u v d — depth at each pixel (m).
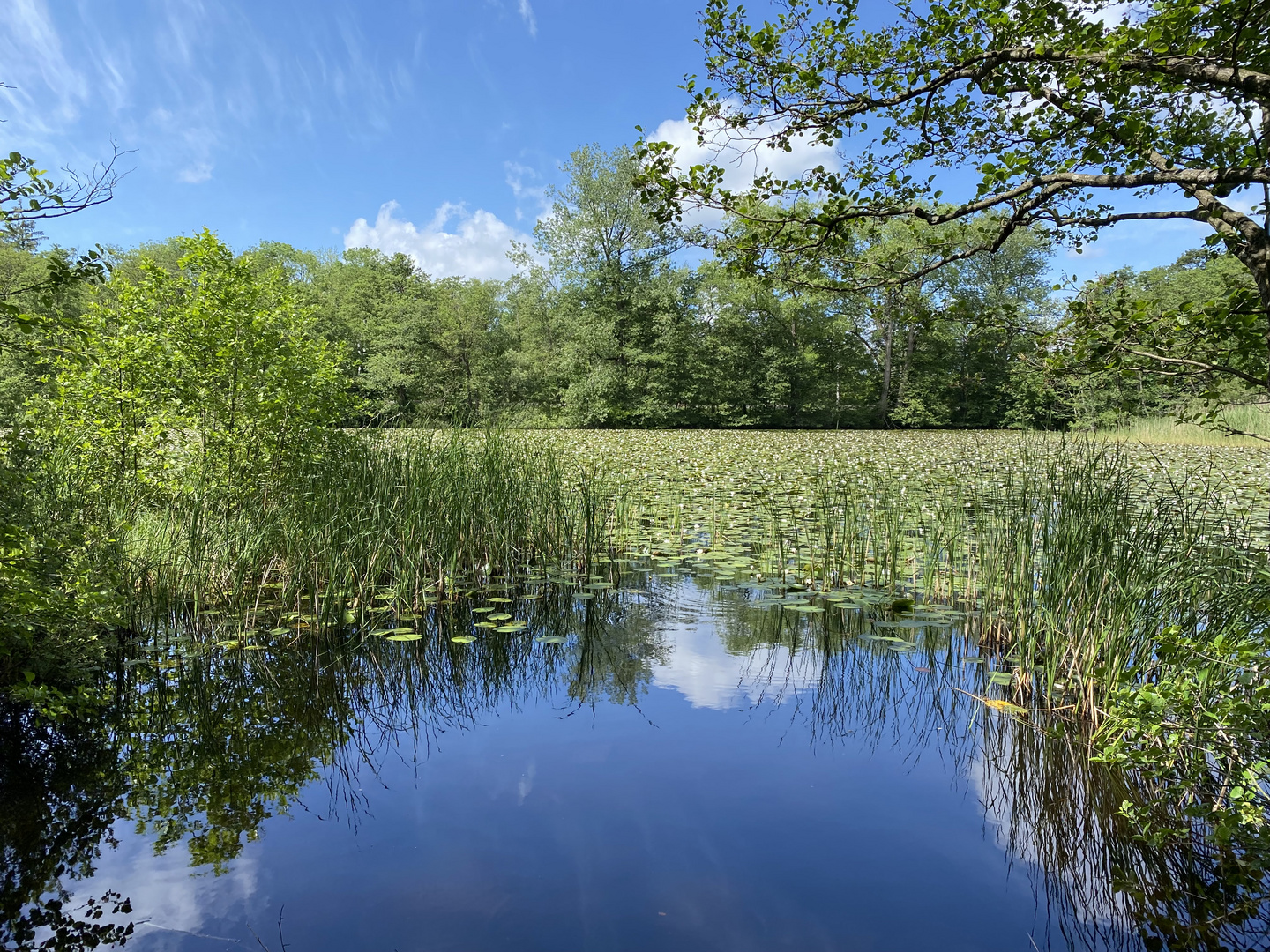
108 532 4.71
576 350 33.38
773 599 6.21
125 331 6.00
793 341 36.72
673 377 34.84
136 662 4.70
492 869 2.63
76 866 2.65
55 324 3.00
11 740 3.69
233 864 2.67
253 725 3.88
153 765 3.45
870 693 4.25
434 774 3.34
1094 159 2.94
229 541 5.82
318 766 3.44
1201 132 3.09
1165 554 4.43
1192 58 2.53
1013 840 2.81
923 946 2.22
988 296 31.67
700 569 7.22
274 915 2.37
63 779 3.31
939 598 6.11
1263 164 2.62
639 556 7.68
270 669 4.65
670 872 2.60
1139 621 3.80
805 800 3.09
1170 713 2.88
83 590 3.93
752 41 3.16
